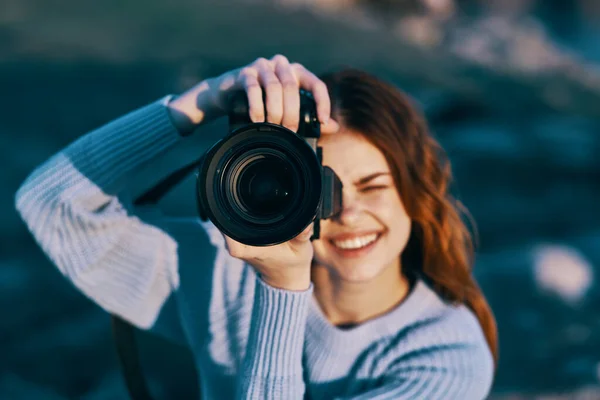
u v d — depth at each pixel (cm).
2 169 743
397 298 170
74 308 513
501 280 584
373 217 156
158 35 1247
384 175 157
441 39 1708
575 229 788
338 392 164
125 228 165
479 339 166
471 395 158
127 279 168
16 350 451
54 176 161
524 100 1257
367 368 161
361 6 1802
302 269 141
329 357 164
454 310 167
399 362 159
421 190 161
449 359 157
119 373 430
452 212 169
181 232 172
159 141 158
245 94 140
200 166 129
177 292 171
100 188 159
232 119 141
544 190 877
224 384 169
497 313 536
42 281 544
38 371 434
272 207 130
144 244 167
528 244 720
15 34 1155
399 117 160
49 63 1059
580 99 1410
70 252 162
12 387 411
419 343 160
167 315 176
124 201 165
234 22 1383
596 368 444
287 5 1567
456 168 897
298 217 129
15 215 649
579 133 1084
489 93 1238
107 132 160
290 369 144
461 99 1098
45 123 875
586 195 885
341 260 158
